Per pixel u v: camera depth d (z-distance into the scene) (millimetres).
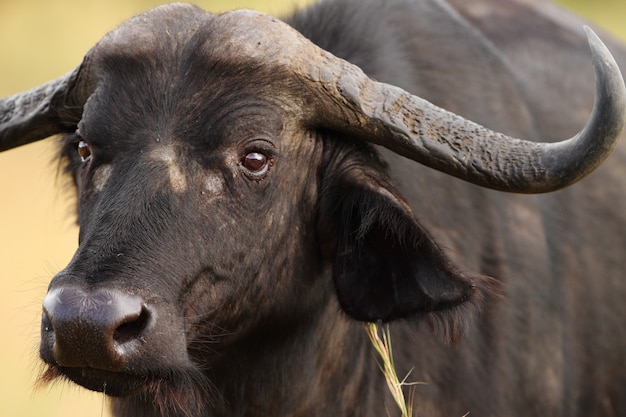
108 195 11430
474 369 14547
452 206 14688
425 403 14180
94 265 10727
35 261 28141
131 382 11055
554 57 18188
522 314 15094
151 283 10906
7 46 42312
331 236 13148
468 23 16859
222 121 11836
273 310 12812
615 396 17016
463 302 12383
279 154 12297
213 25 12258
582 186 17016
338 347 13797
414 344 14250
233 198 11883
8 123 13883
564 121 16953
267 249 12391
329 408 13875
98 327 10289
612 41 19641
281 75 12258
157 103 11883
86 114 12102
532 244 15500
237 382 13344
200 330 11805
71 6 43188
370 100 12562
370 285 13062
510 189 12148
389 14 15461
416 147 12469
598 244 16734
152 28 12328
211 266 11680
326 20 14570
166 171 11539
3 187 33031
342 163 12930
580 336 16391
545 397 15422
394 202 12461
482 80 15789
